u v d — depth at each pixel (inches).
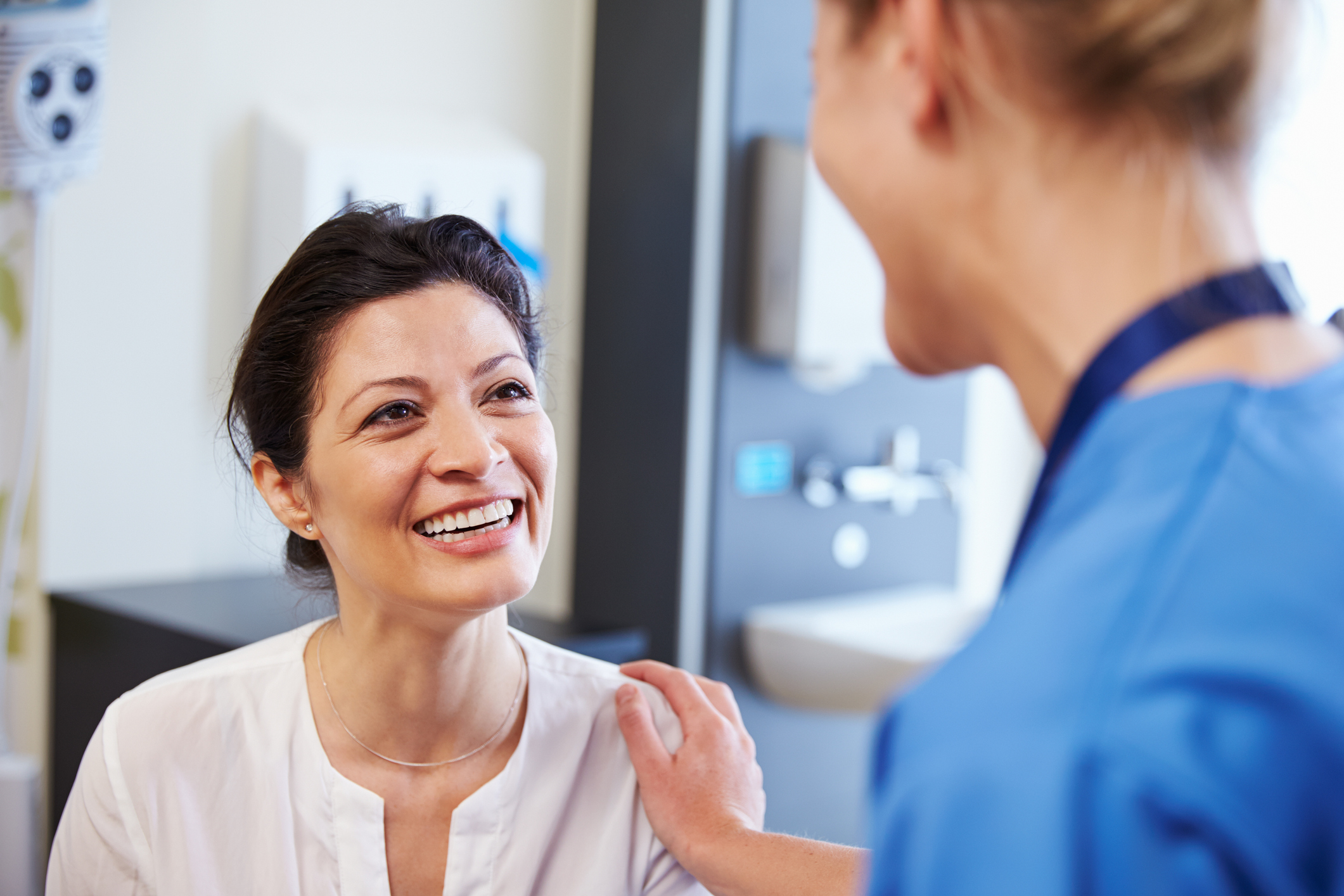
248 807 42.8
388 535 39.6
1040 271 19.2
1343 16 65.0
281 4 91.0
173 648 73.4
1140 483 17.2
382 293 40.2
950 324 21.5
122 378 85.0
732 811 41.8
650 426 107.1
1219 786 14.8
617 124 108.7
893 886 16.6
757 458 108.0
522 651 45.9
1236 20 18.2
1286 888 14.7
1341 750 15.1
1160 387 17.8
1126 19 18.0
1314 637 15.6
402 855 42.8
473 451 38.7
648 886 44.7
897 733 17.6
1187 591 16.1
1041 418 19.9
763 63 105.4
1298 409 17.6
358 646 42.4
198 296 88.4
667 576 106.1
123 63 83.7
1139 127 18.5
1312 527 16.4
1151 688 15.4
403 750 43.0
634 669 47.2
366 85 96.2
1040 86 18.8
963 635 116.2
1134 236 18.5
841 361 106.7
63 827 44.2
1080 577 16.8
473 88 103.1
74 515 83.7
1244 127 18.8
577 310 112.7
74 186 82.0
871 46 20.7
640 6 106.2
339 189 88.2
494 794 42.6
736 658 108.0
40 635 83.0
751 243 105.9
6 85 68.4
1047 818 15.3
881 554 119.0
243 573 91.3
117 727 43.0
